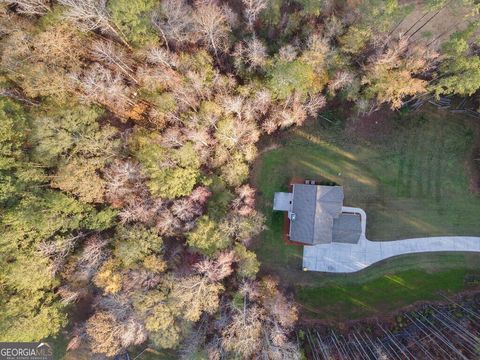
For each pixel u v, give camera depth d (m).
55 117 33.62
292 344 34.72
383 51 35.50
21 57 33.97
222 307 35.44
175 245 37.31
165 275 35.16
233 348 33.12
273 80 34.84
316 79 35.84
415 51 33.75
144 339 36.75
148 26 34.34
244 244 38.97
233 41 36.56
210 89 36.78
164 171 34.97
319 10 34.66
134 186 35.91
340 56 35.16
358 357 36.34
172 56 34.84
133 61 36.91
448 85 32.72
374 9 31.17
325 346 37.19
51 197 34.41
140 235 35.12
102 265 35.69
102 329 33.75
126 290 34.47
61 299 36.50
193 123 36.22
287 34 36.72
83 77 34.97
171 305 33.78
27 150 35.78
